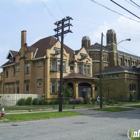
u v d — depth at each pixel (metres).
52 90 39.12
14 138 9.45
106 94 45.47
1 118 16.55
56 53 40.19
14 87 45.56
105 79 41.28
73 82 39.62
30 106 30.77
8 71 48.47
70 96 38.06
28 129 11.97
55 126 13.09
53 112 21.12
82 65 44.88
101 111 25.06
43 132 10.93
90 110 25.69
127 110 27.64
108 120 16.36
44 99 35.59
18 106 31.06
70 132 10.88
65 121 15.79
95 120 16.39
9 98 33.50
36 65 41.16
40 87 39.88
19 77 43.56
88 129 11.85
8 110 23.11
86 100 37.00
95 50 62.03
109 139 9.16
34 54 41.75
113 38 68.50
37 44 45.56
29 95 36.03
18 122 15.54
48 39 44.28
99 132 10.88
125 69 53.59
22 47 43.25
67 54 42.06
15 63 45.22
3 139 9.27
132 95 54.00
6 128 12.44
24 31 43.56
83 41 74.25
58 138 9.36
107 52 66.38
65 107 28.81
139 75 57.34
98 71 60.34
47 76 38.72
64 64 41.22
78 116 19.91
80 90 41.94
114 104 36.72
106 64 64.94
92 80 42.28
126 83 52.72
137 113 23.11
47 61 39.00
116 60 68.75
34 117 17.61
